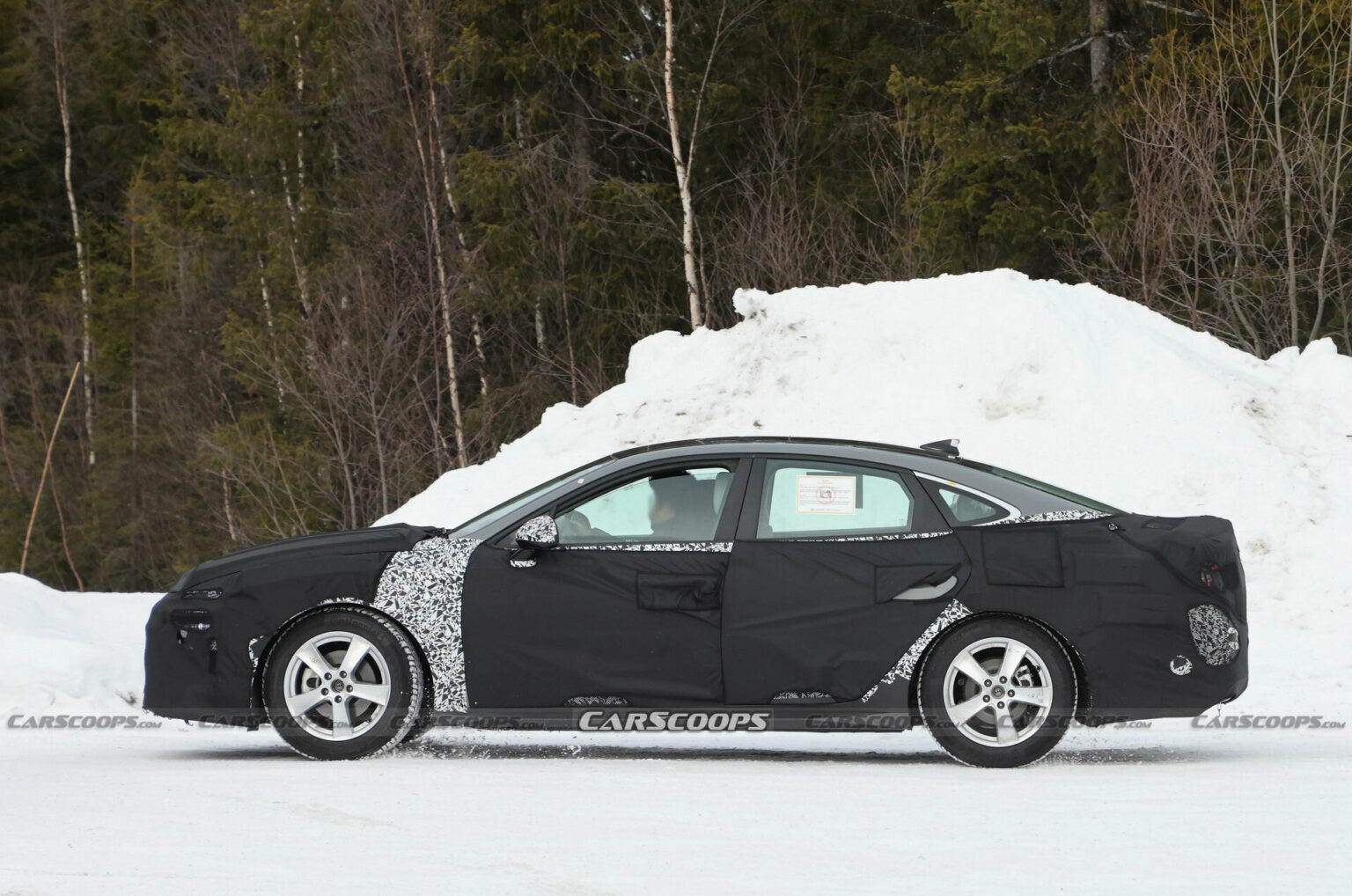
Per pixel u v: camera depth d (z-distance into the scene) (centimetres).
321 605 1527
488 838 1120
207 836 1130
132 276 9319
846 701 1484
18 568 9131
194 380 8350
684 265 6962
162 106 8694
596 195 6900
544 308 7006
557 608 1512
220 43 8419
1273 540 2881
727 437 1611
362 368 6544
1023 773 1439
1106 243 5750
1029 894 941
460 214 7119
